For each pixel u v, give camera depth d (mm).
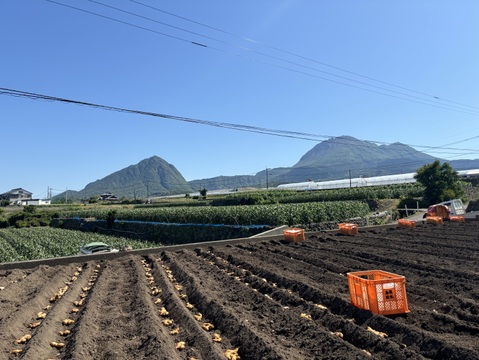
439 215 27500
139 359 5355
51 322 6988
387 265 11797
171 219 40719
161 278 10828
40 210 79062
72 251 30219
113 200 125438
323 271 10898
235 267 12047
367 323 6523
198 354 5445
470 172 69188
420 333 5672
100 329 6773
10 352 5758
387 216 35469
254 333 5883
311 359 5156
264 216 30438
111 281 11195
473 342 5414
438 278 9812
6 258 27484
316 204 35594
